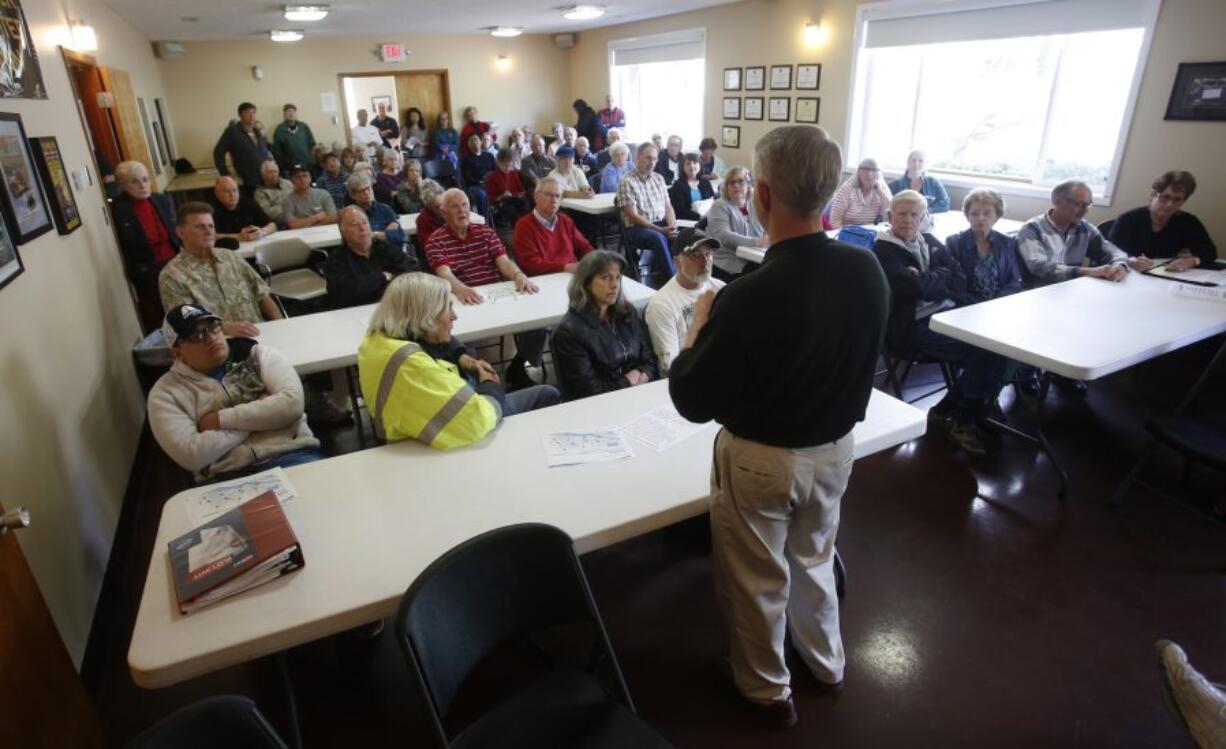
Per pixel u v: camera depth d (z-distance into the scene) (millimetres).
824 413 1215
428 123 10695
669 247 5336
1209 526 2332
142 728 1678
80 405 2289
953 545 2250
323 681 1776
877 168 4777
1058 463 2535
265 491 1515
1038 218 3322
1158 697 1679
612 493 1488
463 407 1675
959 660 1796
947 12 5418
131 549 2422
